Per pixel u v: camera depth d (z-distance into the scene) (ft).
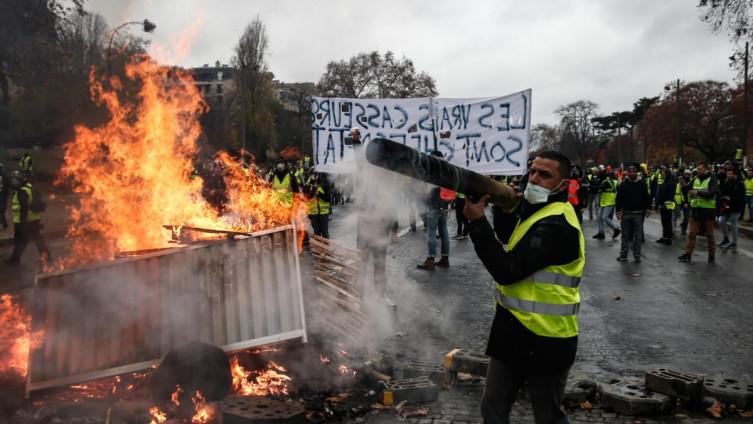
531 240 8.85
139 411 12.55
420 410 13.43
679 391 13.79
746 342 19.39
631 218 37.04
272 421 11.93
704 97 211.41
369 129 31.91
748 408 13.76
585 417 13.52
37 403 12.93
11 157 84.84
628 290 28.09
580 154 317.01
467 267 33.58
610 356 17.93
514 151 31.68
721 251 43.19
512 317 9.16
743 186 44.32
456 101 31.89
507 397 9.56
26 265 34.83
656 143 229.86
